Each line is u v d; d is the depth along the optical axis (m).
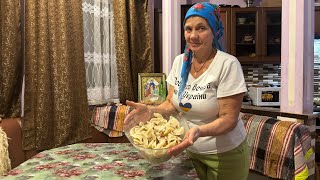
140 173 1.29
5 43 2.39
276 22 4.09
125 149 1.66
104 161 1.46
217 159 1.45
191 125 1.47
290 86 2.24
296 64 2.19
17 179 1.23
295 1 2.16
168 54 3.18
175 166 1.38
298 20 2.15
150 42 3.20
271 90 3.34
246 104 3.52
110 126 2.80
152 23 3.51
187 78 1.46
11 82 2.44
